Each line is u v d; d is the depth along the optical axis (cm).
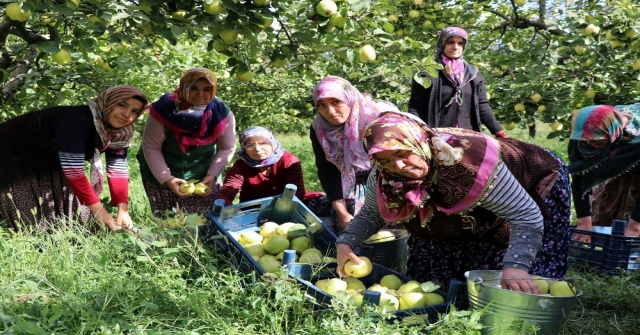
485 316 248
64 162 385
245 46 402
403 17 676
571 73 600
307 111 799
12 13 323
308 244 347
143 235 351
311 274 308
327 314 265
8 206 409
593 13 583
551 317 239
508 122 612
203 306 276
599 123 405
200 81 421
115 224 396
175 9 352
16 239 367
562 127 608
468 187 251
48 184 416
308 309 278
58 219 411
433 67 360
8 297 282
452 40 477
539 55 635
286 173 443
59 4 326
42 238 375
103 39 448
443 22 696
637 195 436
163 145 443
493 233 295
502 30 745
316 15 341
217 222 342
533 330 238
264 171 443
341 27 352
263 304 275
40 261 337
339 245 299
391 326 247
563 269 300
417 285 289
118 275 311
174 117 427
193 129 434
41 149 408
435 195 262
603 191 457
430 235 303
